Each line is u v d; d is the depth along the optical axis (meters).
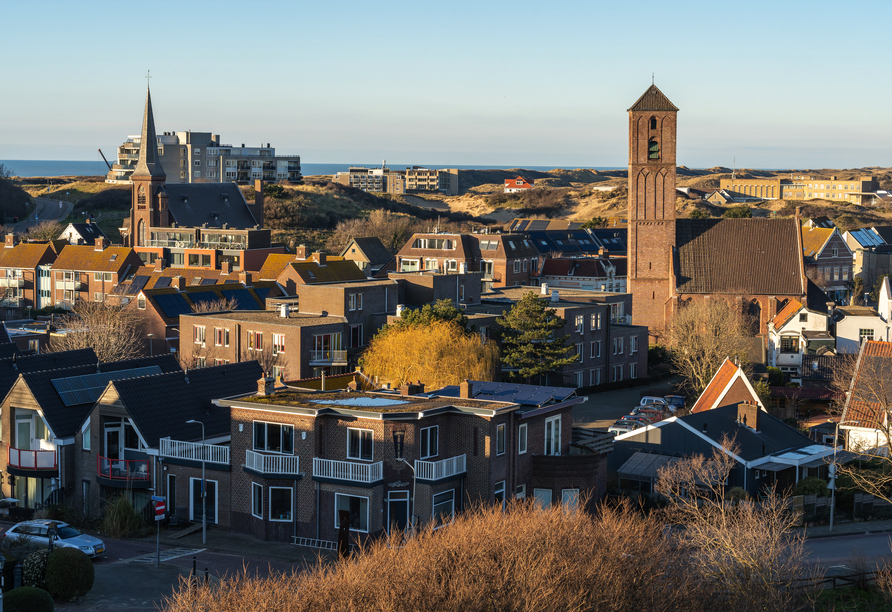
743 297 121.38
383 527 49.72
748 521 44.50
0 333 88.38
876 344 77.19
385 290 100.75
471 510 47.78
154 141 193.00
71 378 59.81
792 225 125.06
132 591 42.12
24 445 59.31
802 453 64.75
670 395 95.94
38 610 37.06
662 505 59.00
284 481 51.25
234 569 45.88
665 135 123.38
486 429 51.12
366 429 49.84
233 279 134.88
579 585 35.53
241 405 52.41
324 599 33.59
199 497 54.59
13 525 52.47
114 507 53.41
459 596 33.44
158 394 57.75
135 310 109.75
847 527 59.12
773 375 98.50
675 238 126.00
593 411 91.56
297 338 89.38
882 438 68.25
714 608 39.00
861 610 43.72
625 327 109.12
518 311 93.44
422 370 81.94
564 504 51.84
